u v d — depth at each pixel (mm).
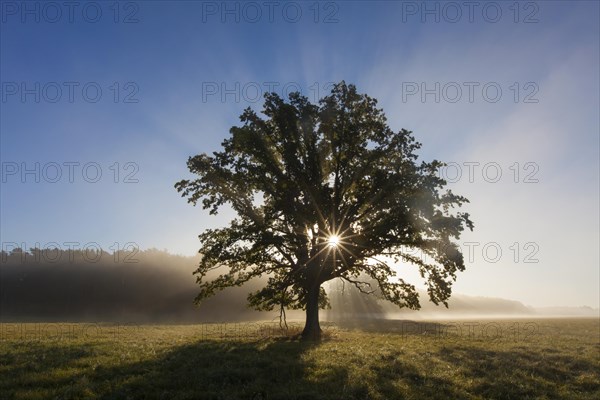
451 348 27312
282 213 32156
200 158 33594
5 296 116625
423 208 30047
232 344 25281
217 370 16016
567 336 42719
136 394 12695
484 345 30344
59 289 121875
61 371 15414
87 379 14055
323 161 34344
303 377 15695
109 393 12719
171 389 13461
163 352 20906
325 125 33031
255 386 14023
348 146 33188
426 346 28062
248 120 33219
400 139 33281
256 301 34250
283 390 13680
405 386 14938
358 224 32844
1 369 15820
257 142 32000
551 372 20156
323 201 32094
